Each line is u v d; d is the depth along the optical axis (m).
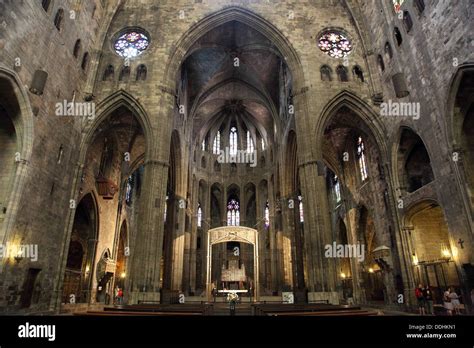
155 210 21.19
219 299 33.00
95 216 27.05
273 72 36.06
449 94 15.98
